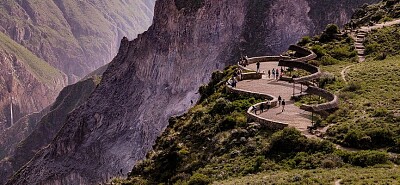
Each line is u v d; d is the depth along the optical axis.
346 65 65.81
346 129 41.94
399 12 88.12
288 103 50.84
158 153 50.41
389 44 72.19
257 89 55.69
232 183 35.72
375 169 35.03
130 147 172.75
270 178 35.16
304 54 71.12
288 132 41.31
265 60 71.19
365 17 93.19
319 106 46.31
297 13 182.38
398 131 40.34
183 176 42.69
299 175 34.62
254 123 46.00
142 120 181.50
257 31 183.88
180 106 176.38
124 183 48.44
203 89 69.88
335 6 177.50
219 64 178.62
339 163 37.28
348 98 50.72
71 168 178.25
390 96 49.66
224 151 43.94
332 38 79.75
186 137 50.22
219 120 49.69
